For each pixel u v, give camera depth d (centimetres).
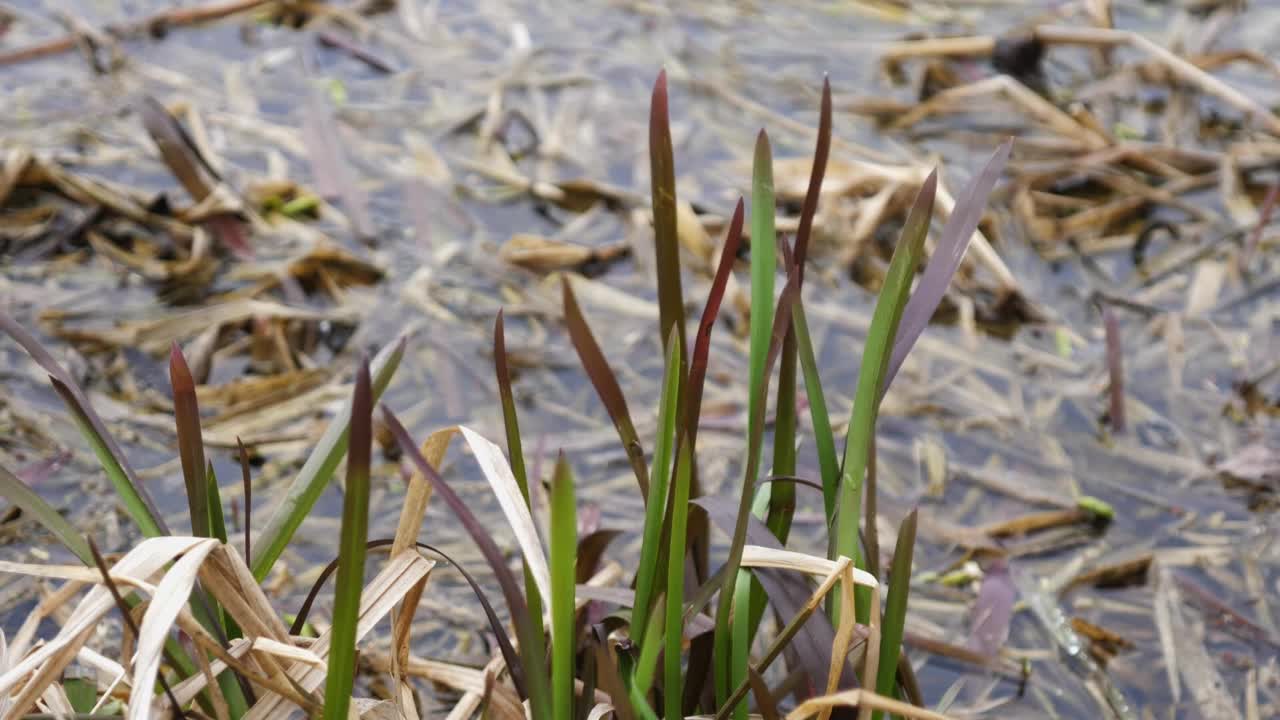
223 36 338
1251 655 191
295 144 292
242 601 161
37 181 266
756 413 156
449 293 249
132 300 241
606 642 162
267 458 205
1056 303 253
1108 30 319
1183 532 201
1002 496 205
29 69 316
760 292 159
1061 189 288
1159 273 262
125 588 164
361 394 149
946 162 293
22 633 160
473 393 222
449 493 151
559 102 314
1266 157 292
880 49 336
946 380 232
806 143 301
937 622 193
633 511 201
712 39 344
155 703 160
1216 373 232
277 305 236
